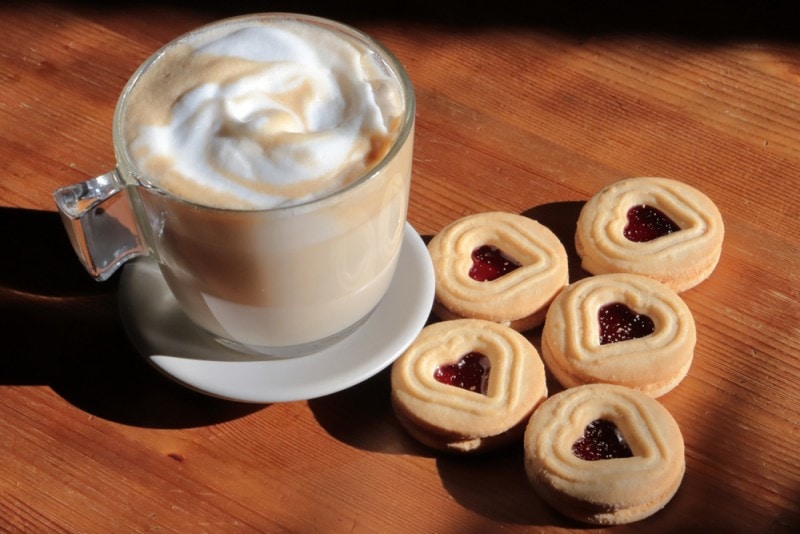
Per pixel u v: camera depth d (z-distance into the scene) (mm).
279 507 665
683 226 732
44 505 665
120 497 667
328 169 626
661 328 694
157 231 647
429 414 669
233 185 624
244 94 642
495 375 681
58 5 832
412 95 647
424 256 706
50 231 744
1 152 772
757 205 751
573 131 779
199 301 668
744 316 716
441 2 835
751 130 778
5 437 682
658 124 781
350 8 833
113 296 723
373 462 676
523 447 679
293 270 641
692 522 658
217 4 835
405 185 655
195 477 672
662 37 816
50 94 794
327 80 653
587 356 687
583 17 826
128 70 804
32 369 701
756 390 694
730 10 827
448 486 670
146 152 630
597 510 650
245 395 666
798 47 811
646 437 662
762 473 671
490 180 761
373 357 677
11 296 722
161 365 677
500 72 803
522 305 705
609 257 721
